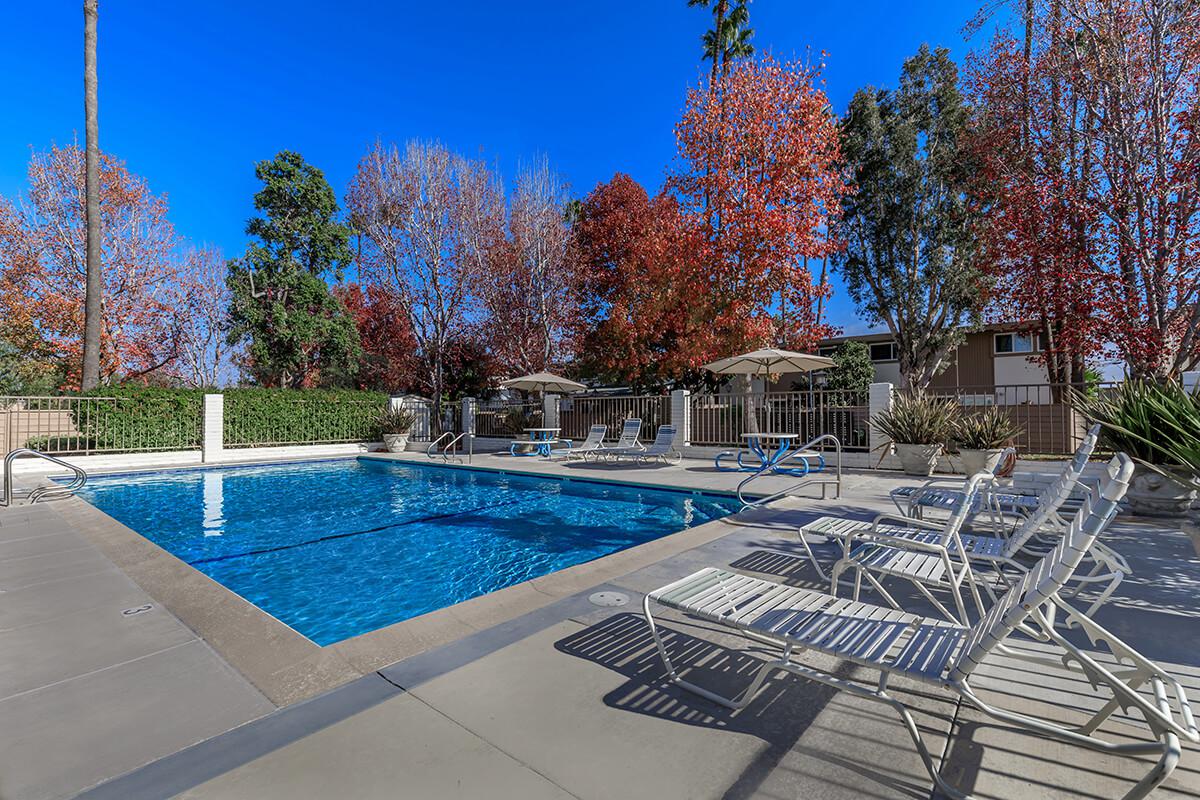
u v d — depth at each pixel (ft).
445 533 23.62
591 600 11.70
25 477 37.68
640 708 7.44
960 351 74.59
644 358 58.85
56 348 69.77
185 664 8.94
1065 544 6.20
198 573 14.16
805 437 43.78
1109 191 34.06
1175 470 18.16
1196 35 29.40
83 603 11.96
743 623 7.39
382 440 60.13
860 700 7.68
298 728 7.01
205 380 85.51
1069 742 6.61
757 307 52.26
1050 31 34.88
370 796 5.70
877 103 71.31
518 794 5.71
